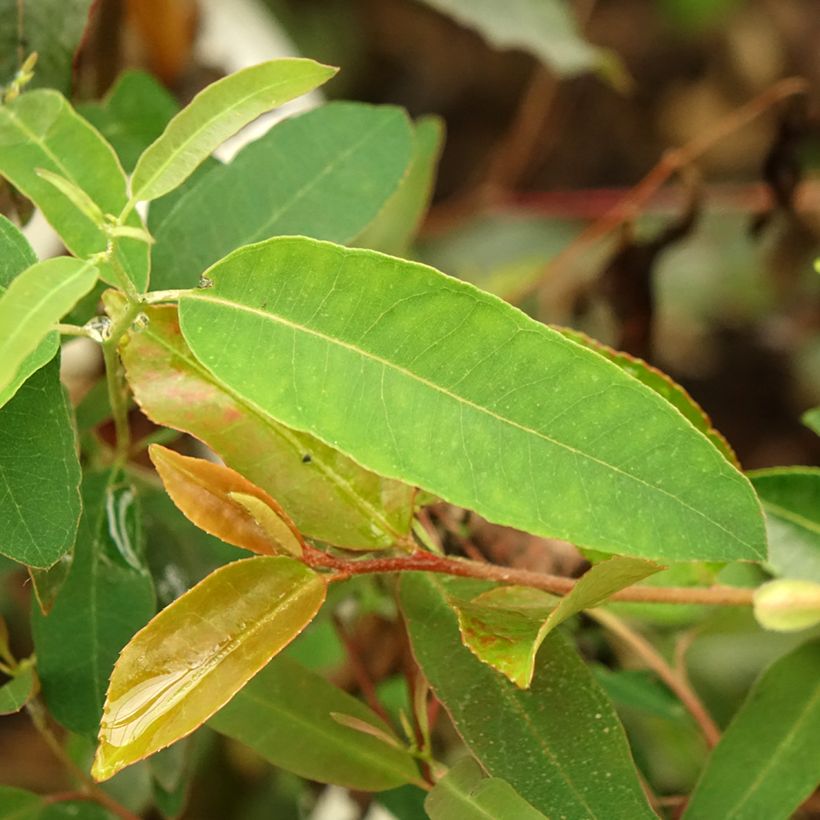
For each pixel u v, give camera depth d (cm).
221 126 29
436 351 29
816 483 34
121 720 29
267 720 32
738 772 32
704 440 28
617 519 28
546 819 30
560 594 31
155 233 33
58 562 30
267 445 31
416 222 43
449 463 29
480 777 30
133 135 37
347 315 29
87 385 41
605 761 30
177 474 30
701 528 28
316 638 39
